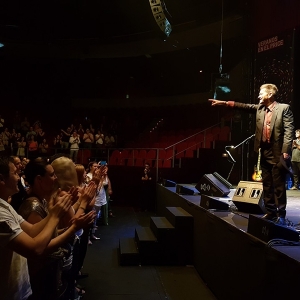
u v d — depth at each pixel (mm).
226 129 11109
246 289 2914
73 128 13477
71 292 3119
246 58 10102
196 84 15219
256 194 4164
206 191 5902
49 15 13539
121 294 4020
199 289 4184
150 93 16281
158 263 5137
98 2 12828
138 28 13852
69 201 1803
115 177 11203
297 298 2039
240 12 10484
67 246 2633
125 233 7137
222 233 3646
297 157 7969
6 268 1658
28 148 12234
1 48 14250
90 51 14594
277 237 2551
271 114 3609
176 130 14500
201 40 12562
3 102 15148
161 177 10148
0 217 1632
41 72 15922
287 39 8289
